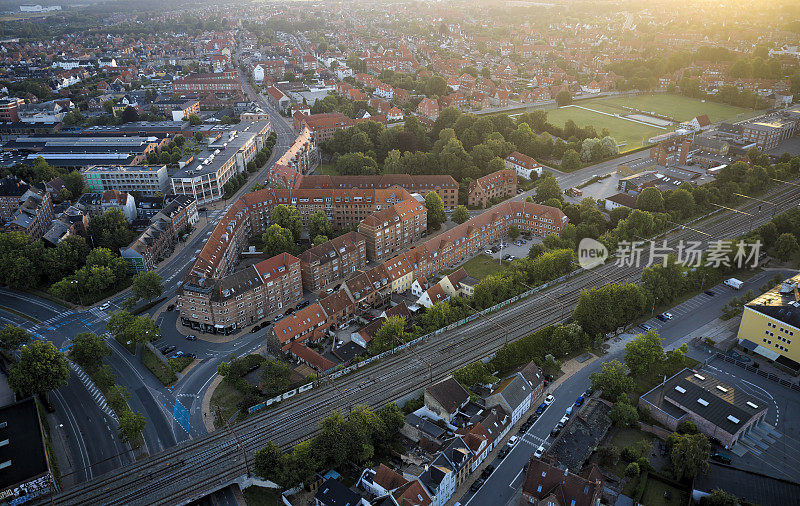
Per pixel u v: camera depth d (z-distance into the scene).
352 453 150.75
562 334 192.88
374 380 183.12
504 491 144.50
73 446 159.88
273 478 145.00
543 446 157.50
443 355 193.50
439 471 138.00
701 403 162.25
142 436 162.75
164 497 141.88
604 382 173.62
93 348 185.12
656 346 182.38
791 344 184.88
